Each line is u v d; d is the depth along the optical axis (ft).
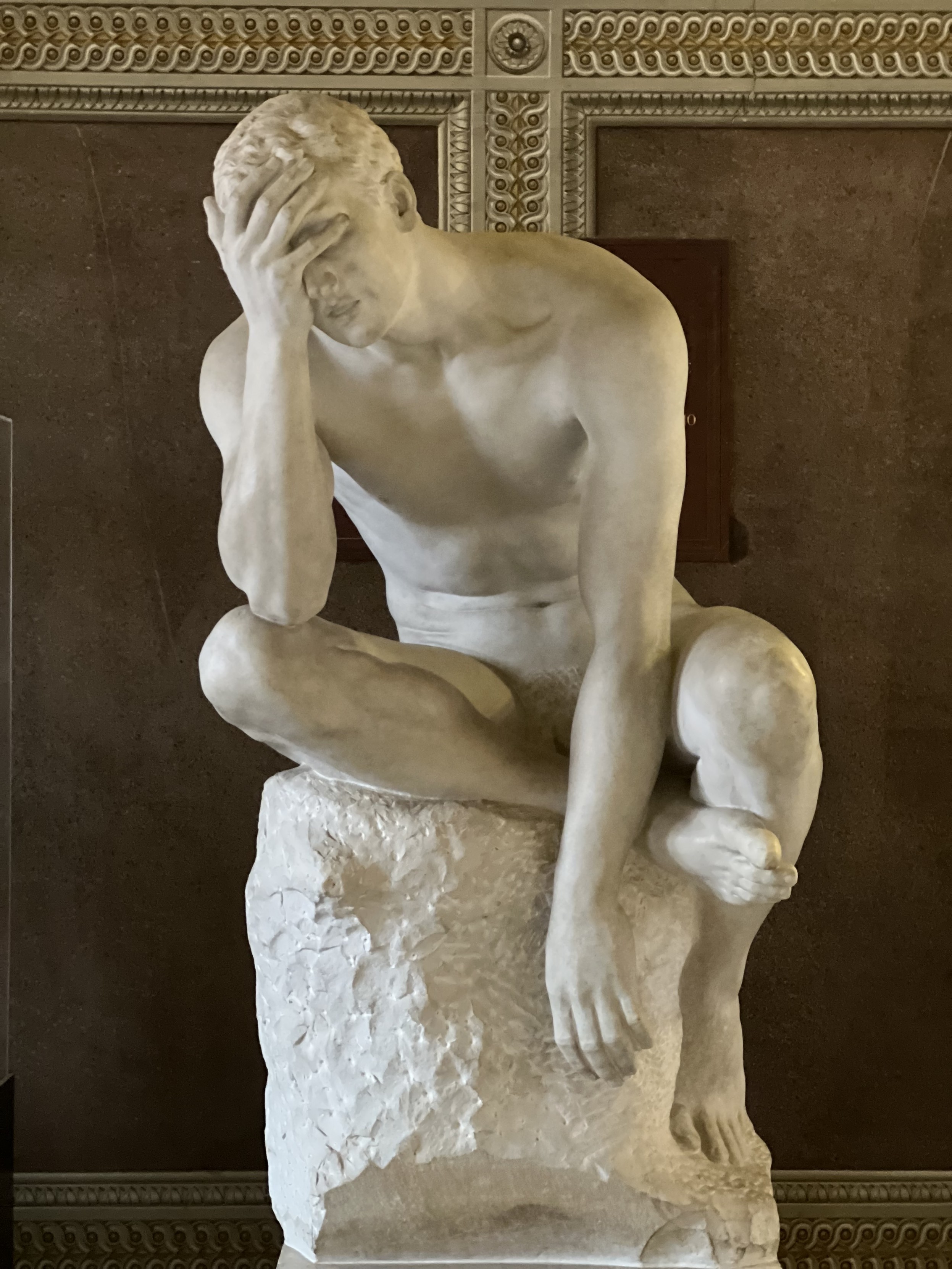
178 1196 9.79
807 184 9.98
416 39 9.97
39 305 9.97
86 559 9.97
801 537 9.95
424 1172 5.70
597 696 5.46
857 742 9.93
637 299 5.58
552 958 5.39
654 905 5.74
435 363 5.62
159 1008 9.87
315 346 5.68
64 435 9.97
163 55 9.93
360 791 5.79
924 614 9.96
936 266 9.98
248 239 5.09
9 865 9.20
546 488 5.89
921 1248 9.79
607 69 9.98
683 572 9.95
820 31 9.98
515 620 6.20
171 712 9.95
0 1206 8.82
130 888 9.91
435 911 5.69
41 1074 9.86
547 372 5.57
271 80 9.95
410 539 6.17
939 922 9.93
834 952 9.93
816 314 9.95
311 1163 5.85
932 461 9.97
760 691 5.20
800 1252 9.80
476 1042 5.69
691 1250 5.82
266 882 6.02
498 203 9.96
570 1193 5.74
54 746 9.93
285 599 5.43
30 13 9.93
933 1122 9.89
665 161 10.01
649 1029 5.55
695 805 5.55
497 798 5.76
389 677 5.58
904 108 9.95
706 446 9.87
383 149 5.25
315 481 5.43
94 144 9.97
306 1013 5.88
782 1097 9.90
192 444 9.98
